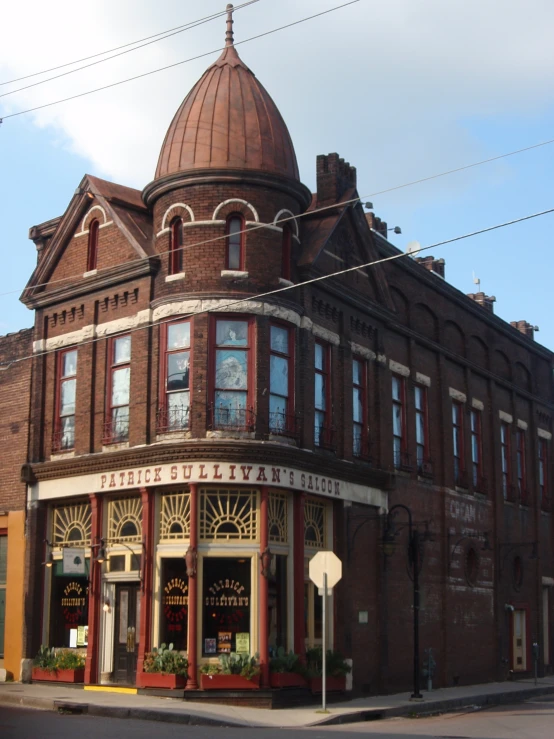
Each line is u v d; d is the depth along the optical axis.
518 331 42.78
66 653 27.23
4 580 29.62
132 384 26.83
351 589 28.42
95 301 28.58
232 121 26.98
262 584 24.44
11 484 29.81
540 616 41.81
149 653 24.69
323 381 28.48
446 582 33.78
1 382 31.06
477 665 35.59
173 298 25.89
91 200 29.33
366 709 23.89
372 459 30.22
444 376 35.75
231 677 23.66
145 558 25.30
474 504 36.97
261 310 25.66
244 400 25.36
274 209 26.58
